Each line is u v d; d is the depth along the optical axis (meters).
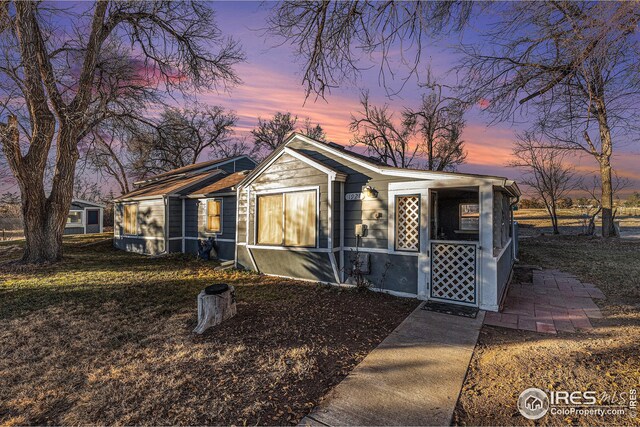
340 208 7.04
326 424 2.47
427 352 3.77
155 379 3.13
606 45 3.25
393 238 6.35
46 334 4.30
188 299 6.08
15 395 2.89
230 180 12.83
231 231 10.84
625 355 3.61
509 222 8.67
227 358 3.57
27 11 8.70
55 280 7.63
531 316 5.07
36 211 9.95
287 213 7.62
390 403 2.75
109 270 9.00
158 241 12.63
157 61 11.53
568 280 7.57
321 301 5.88
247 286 7.11
